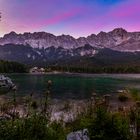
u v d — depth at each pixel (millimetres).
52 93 75625
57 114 33094
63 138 12930
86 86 102688
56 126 15766
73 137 12070
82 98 63594
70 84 112938
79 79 153250
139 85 107375
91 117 13852
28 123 12086
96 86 102688
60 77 176625
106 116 13133
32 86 97938
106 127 12844
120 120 13562
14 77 169500
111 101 54062
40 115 12758
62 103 52406
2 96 61625
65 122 21125
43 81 129125
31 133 11805
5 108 15617
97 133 12742
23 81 129125
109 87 97938
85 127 13328
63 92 79125
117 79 157750
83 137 12141
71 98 63625
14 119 12711
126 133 13023
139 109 19062
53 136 12680
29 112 13266
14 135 11305
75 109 35875
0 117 13281
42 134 12094
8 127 11500
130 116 17797
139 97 38281
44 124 12445
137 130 15523
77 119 17625
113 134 12766
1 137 11086
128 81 139000
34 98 57062
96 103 16891
